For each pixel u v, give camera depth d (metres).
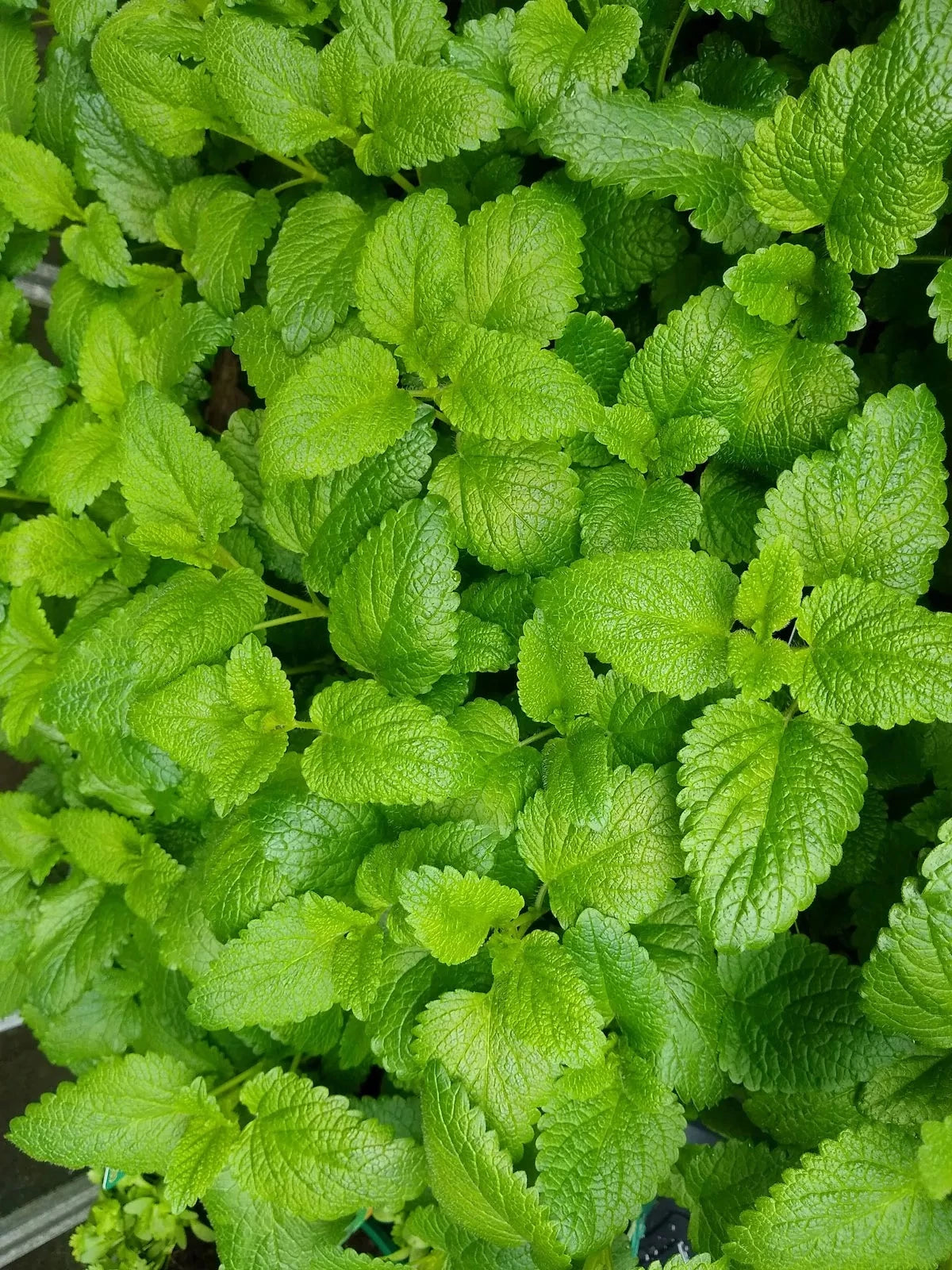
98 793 0.29
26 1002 0.32
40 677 0.29
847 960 0.23
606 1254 0.22
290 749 0.24
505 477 0.22
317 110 0.24
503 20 0.23
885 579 0.20
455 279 0.22
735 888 0.19
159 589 0.25
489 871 0.23
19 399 0.29
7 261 0.32
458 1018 0.21
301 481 0.24
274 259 0.24
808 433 0.22
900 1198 0.20
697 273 0.25
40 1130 0.25
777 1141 0.23
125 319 0.29
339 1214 0.24
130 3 0.26
